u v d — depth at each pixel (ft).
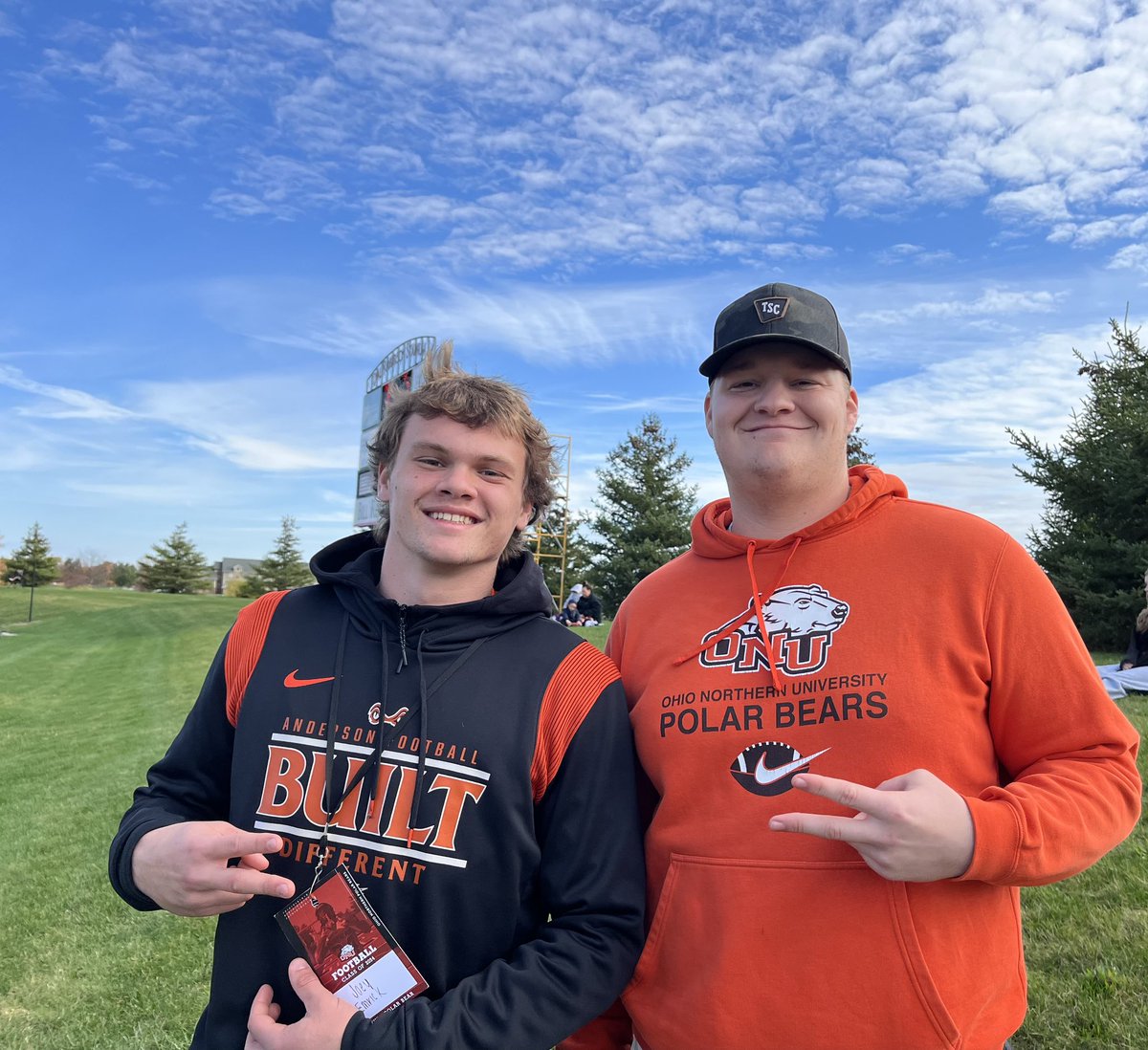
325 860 5.10
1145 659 28.37
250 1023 4.75
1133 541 48.65
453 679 5.57
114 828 20.30
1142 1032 8.45
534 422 6.32
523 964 4.95
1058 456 51.13
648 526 100.89
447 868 5.05
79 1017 11.48
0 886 16.62
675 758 5.58
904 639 5.34
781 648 5.60
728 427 6.19
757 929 4.97
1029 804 4.49
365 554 6.44
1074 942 10.32
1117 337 51.08
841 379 6.14
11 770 29.22
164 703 43.06
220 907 4.75
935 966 4.74
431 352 6.46
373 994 4.81
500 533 5.99
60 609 137.69
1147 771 16.25
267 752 5.44
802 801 5.11
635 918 5.28
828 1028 4.75
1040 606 5.26
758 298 6.03
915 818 4.24
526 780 5.31
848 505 5.90
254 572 194.08
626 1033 6.16
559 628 6.09
